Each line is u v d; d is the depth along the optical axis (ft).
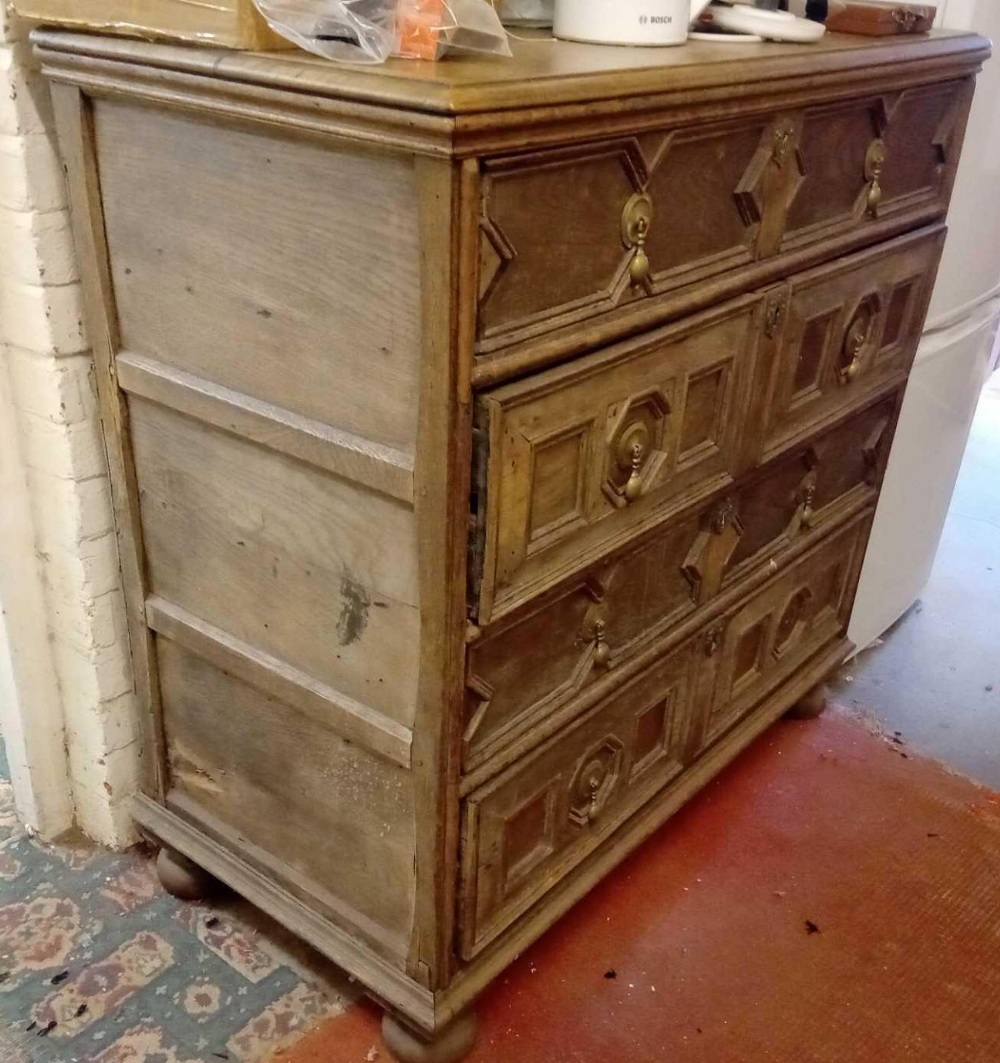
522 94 2.22
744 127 3.01
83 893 4.10
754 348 3.45
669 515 3.35
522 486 2.67
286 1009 3.67
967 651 6.09
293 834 3.57
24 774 4.17
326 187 2.45
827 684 5.70
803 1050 3.66
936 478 5.86
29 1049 3.50
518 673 3.09
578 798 3.62
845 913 4.23
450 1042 3.43
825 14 3.85
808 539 4.50
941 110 4.11
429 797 2.98
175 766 3.93
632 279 2.79
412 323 2.42
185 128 2.70
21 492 3.70
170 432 3.23
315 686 3.18
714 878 4.35
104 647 3.90
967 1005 3.87
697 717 4.21
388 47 2.48
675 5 3.04
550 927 3.72
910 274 4.35
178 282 2.95
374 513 2.76
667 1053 3.61
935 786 4.96
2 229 3.27
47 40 2.83
